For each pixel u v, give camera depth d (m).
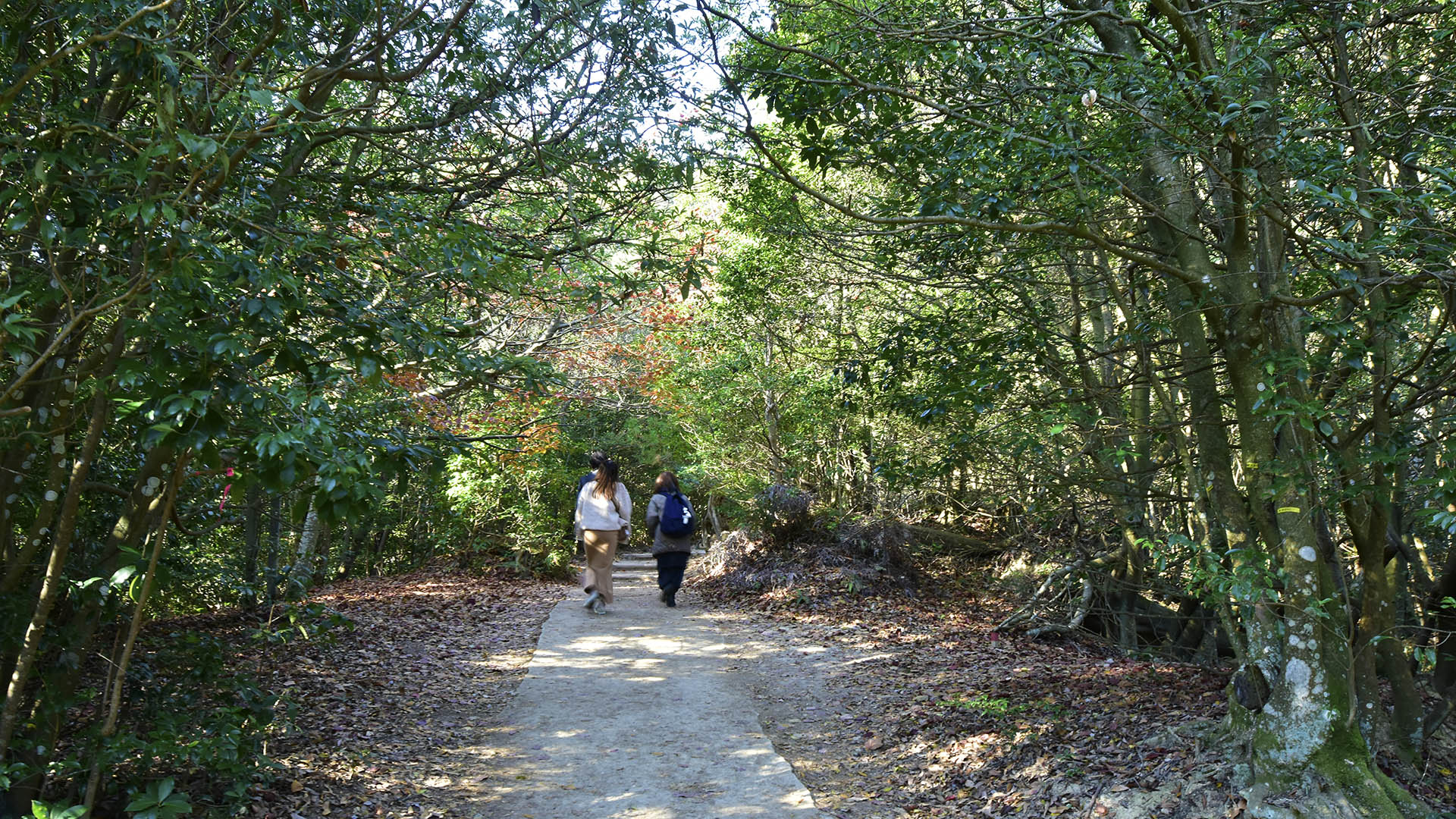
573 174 4.89
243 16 3.90
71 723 4.89
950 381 5.89
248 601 8.70
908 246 6.12
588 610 10.32
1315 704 4.04
